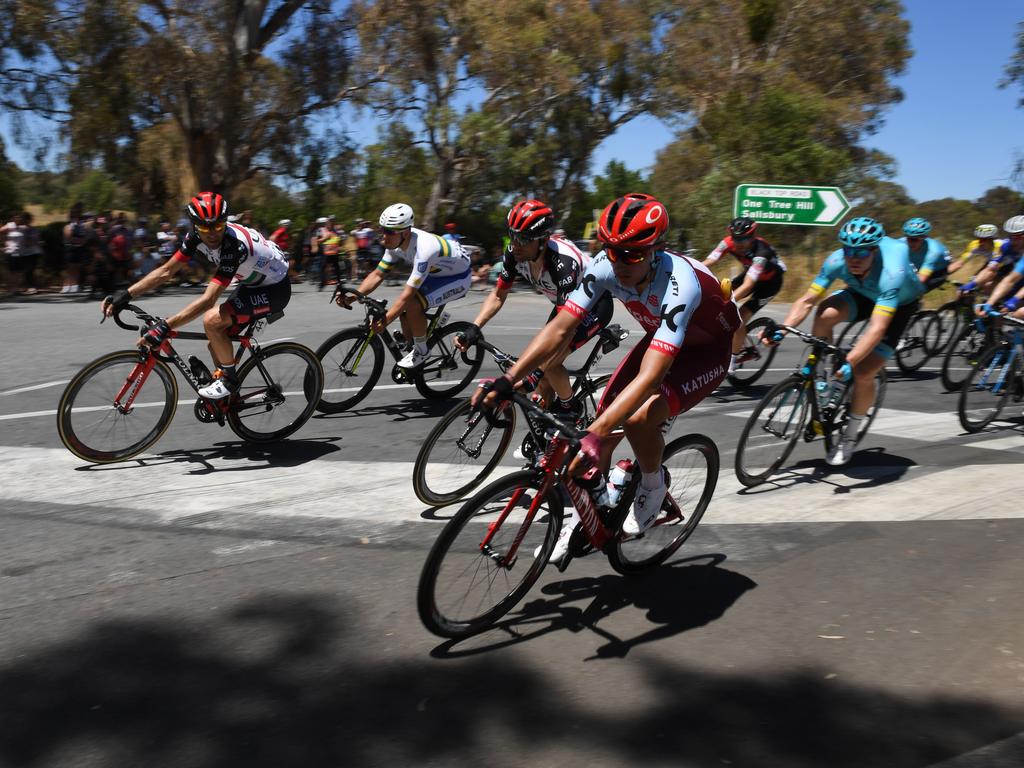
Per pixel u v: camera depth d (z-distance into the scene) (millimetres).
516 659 2654
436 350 6145
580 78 27656
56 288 16062
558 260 4371
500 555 2832
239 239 4602
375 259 18781
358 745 2199
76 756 2127
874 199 20094
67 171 20906
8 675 2473
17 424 5344
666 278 2852
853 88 31562
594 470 2953
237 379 4766
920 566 3410
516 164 26438
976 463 4953
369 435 5305
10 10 16812
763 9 27656
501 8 24328
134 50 18672
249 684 2463
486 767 2127
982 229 9023
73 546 3424
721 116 21672
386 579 3193
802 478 4609
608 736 2266
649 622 2930
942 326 8523
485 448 4293
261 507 3947
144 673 2502
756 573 3350
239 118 21547
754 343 7039
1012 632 2863
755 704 2430
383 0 22328
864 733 2303
